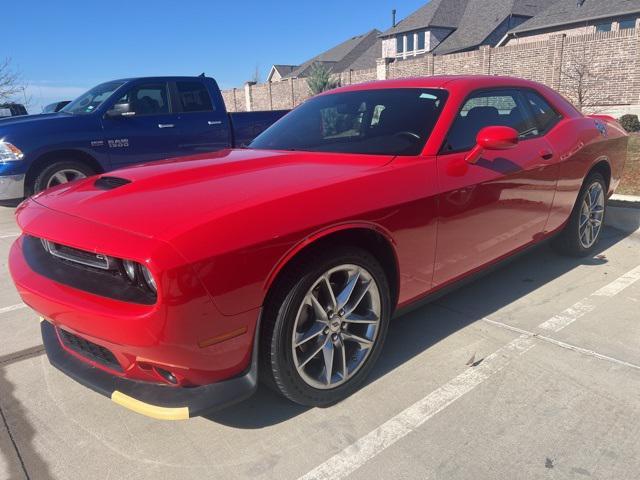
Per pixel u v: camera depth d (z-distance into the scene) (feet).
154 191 8.01
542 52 62.49
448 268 9.81
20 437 7.98
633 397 8.43
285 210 7.26
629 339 10.30
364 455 7.35
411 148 9.50
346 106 11.50
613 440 7.45
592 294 12.47
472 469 7.00
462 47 121.19
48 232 7.47
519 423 7.89
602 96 57.67
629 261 14.64
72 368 8.11
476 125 10.55
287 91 112.57
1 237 19.74
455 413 8.18
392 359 9.82
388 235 8.41
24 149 21.09
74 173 22.45
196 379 7.06
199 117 25.39
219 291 6.61
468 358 9.77
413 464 7.14
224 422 8.18
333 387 8.34
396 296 9.11
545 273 13.89
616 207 17.83
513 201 10.93
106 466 7.34
